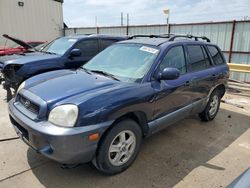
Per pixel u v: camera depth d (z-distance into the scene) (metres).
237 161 3.61
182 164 3.47
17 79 5.68
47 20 15.89
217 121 5.25
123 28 13.44
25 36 14.89
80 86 3.12
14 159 3.41
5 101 6.08
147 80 3.39
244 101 7.02
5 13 13.76
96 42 7.04
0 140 3.92
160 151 3.81
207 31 10.82
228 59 10.51
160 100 3.51
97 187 2.90
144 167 3.34
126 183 3.00
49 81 3.38
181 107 4.05
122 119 3.06
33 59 5.92
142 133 3.48
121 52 4.04
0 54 8.92
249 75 9.89
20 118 2.92
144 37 4.62
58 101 2.78
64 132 2.56
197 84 4.32
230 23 10.16
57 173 3.13
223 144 4.16
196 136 4.43
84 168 3.25
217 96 5.24
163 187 2.96
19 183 2.92
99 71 3.79
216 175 3.23
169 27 11.76
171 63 3.87
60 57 6.25
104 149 2.89
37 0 15.12
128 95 3.03
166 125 3.86
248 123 5.21
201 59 4.66
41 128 2.66
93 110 2.70
